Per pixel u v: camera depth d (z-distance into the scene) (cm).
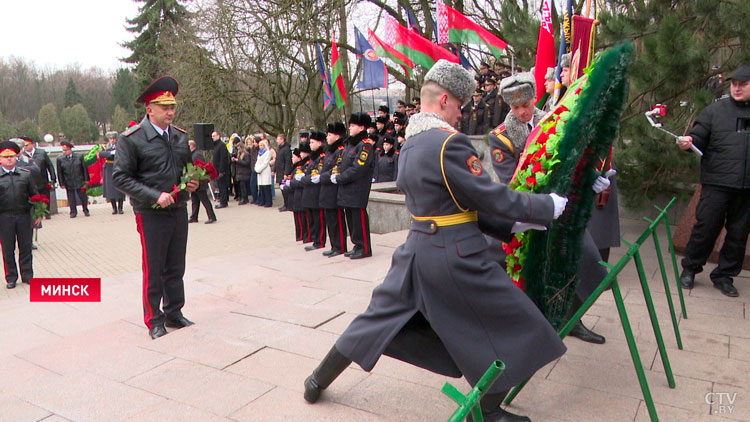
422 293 240
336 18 1767
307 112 2183
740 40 547
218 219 1327
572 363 329
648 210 721
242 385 317
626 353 340
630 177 634
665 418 265
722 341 354
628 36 596
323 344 375
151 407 295
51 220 1459
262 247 970
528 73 318
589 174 256
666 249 593
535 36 741
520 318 231
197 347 377
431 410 282
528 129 329
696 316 399
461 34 1123
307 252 822
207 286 617
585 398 287
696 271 469
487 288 230
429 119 243
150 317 435
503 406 279
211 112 1966
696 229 458
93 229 1273
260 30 1839
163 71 2353
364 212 712
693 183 629
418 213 242
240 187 1612
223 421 278
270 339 388
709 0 538
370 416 277
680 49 539
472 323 236
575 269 265
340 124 789
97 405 300
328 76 1730
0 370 364
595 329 380
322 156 842
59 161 1495
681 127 588
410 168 241
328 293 500
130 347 387
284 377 326
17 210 756
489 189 223
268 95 2036
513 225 241
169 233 436
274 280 578
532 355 230
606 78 228
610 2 663
